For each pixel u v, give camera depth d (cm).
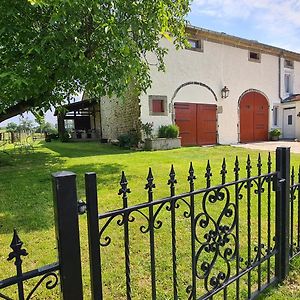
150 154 1004
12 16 511
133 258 261
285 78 1717
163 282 225
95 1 482
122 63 565
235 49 1477
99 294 128
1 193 499
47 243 292
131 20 575
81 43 558
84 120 2169
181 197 167
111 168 725
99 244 128
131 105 1318
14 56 570
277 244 232
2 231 324
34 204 430
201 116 1377
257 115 1589
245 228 323
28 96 603
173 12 684
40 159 950
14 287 218
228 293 212
